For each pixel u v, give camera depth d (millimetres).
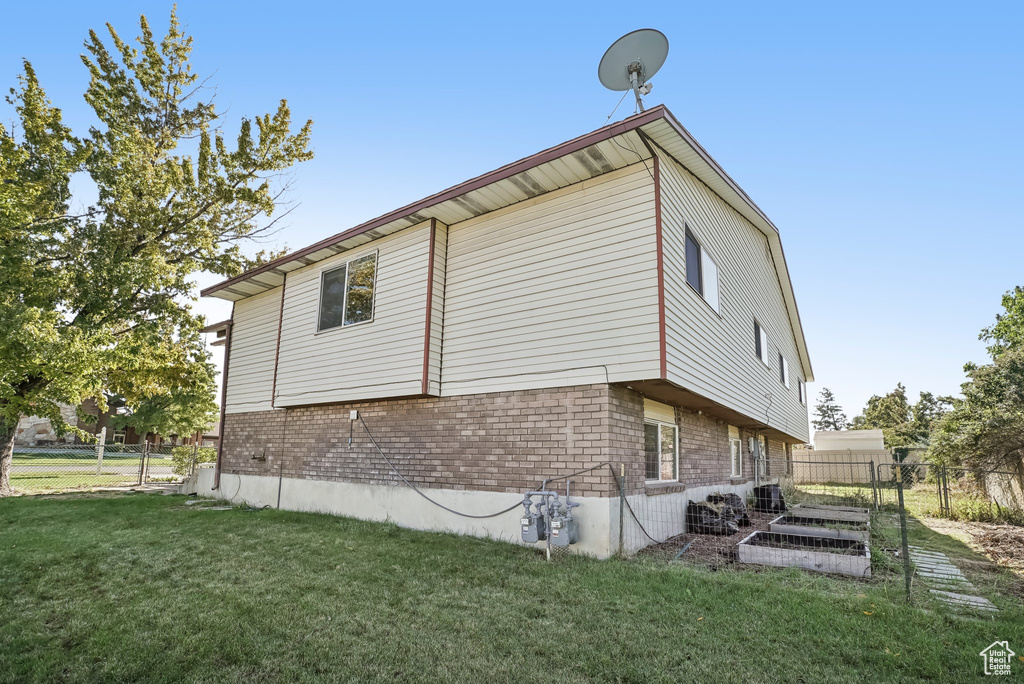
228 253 18500
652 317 6535
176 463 17656
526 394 7492
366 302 9602
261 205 18062
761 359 12664
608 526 6488
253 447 12414
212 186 17203
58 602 4805
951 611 4535
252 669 3514
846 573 5781
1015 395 13391
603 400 6773
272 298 12805
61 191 14383
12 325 9117
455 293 8633
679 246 7379
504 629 4160
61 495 13930
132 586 5301
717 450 11445
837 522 9359
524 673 3439
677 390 7352
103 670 3467
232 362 13750
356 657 3668
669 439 8898
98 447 19922
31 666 3520
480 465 7840
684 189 7953
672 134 6734
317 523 8906
